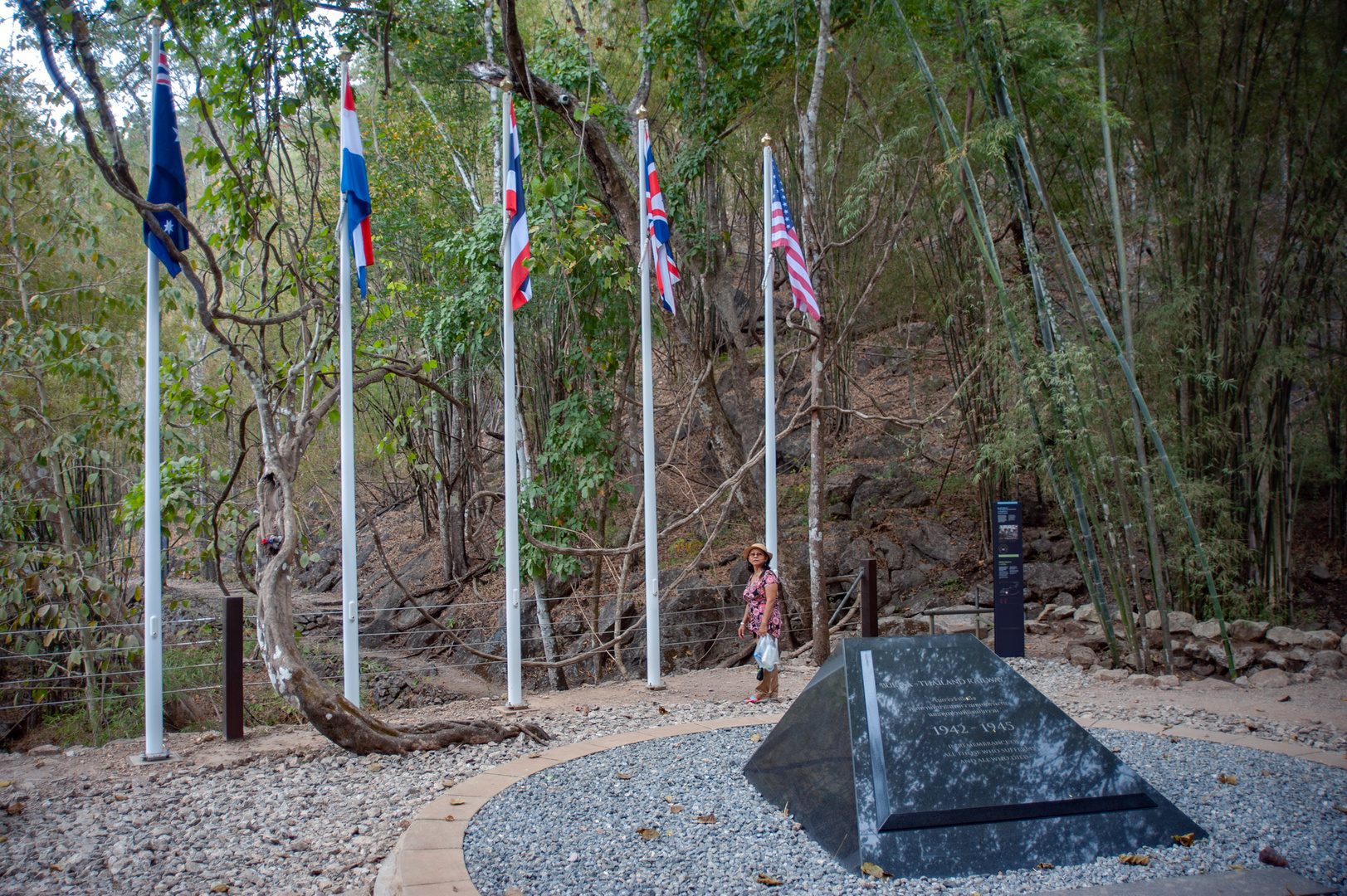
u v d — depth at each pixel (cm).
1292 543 1022
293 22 768
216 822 449
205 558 805
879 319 1539
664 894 328
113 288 991
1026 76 810
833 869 352
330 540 1988
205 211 735
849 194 976
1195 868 350
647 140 777
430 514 1927
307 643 1423
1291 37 804
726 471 1138
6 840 427
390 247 1300
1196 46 824
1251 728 598
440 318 1143
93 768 558
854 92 1019
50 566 796
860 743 386
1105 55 844
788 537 1348
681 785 467
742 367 1216
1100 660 841
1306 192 815
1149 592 1009
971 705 408
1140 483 842
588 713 687
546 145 1016
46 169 935
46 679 830
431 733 593
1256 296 867
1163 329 838
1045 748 397
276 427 668
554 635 1203
